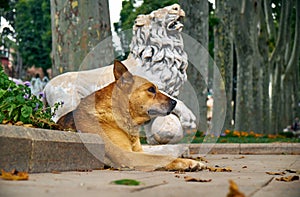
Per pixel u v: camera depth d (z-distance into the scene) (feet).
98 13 42.19
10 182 15.20
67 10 42.14
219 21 81.92
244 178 19.31
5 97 23.04
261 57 107.04
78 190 13.60
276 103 117.29
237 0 92.43
